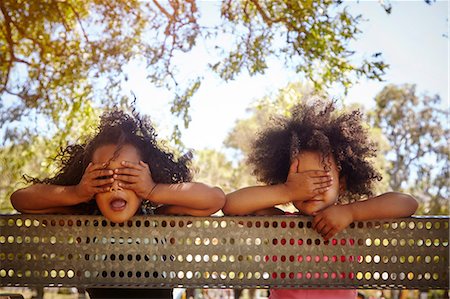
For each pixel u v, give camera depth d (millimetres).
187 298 6078
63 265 2176
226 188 10211
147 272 2160
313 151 2428
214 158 10656
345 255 2180
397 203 2266
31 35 6355
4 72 6242
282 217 2168
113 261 2168
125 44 6496
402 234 2193
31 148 6961
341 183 2684
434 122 12984
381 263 2182
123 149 2318
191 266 2150
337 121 2625
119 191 2186
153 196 2244
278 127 2799
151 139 2488
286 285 2154
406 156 12953
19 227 2191
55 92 6652
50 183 2645
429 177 12555
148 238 2164
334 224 2148
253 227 2160
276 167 2766
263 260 2154
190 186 2297
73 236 2182
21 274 2188
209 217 2158
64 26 6316
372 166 2803
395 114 13188
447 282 2182
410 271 2188
